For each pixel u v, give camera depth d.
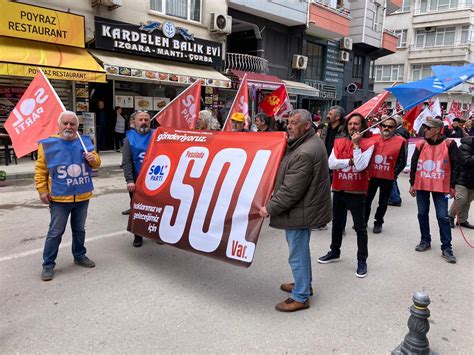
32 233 5.49
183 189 4.18
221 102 16.98
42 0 11.02
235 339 3.12
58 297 3.71
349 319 3.48
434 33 39.19
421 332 2.84
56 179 4.01
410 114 10.69
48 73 10.23
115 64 11.84
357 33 24.36
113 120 13.88
